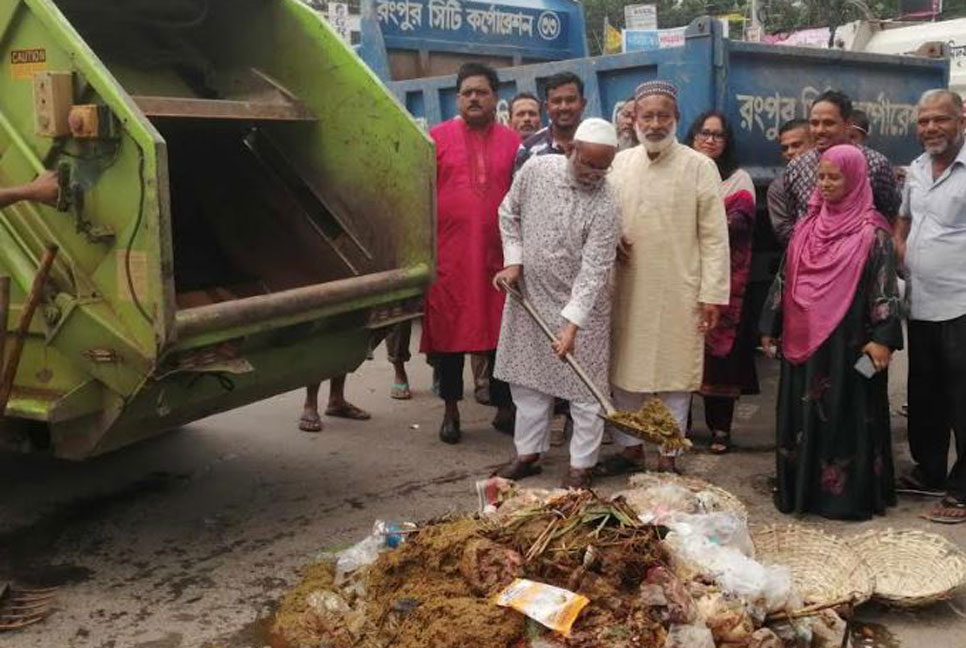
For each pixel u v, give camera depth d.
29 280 3.35
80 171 3.22
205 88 4.62
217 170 4.69
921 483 4.47
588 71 6.09
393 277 4.15
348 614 3.19
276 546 3.97
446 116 7.21
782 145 5.52
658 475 4.00
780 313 4.24
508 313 4.45
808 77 6.06
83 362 3.33
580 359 4.31
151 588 3.61
